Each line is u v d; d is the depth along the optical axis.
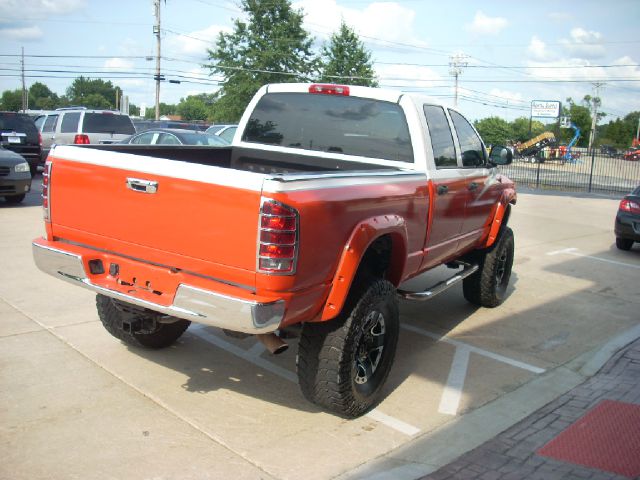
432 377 5.18
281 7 46.97
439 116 5.50
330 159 5.34
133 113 136.00
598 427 4.35
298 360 4.07
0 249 8.62
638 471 3.78
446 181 5.30
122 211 3.91
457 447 4.00
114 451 3.67
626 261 10.70
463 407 4.61
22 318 5.88
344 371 4.00
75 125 18.34
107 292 3.94
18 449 3.64
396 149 5.12
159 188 3.72
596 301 7.90
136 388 4.55
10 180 12.38
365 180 4.11
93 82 146.75
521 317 7.05
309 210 3.54
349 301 4.04
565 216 16.92
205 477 3.46
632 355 5.88
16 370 4.72
